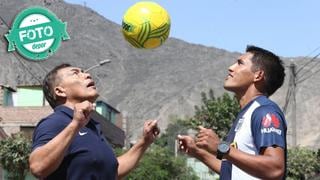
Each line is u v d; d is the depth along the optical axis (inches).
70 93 226.8
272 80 231.0
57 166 204.1
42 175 203.5
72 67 232.7
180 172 1688.0
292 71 1353.3
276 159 205.0
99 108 2241.6
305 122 5659.5
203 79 7209.6
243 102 232.2
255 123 214.5
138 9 250.8
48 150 200.8
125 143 2297.0
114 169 221.9
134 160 246.7
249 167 203.5
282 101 4717.0
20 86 1857.8
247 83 231.0
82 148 214.8
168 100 7190.0
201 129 209.6
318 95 5979.3
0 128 1610.5
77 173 212.8
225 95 1524.4
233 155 203.9
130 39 252.4
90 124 224.1
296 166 1437.0
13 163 1381.6
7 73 6067.9
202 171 1999.3
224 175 224.5
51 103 231.1
